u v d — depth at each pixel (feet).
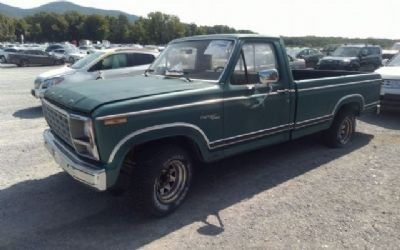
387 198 15.55
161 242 12.16
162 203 13.62
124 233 12.70
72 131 12.46
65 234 12.59
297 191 16.19
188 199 15.28
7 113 32.89
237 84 15.46
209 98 14.21
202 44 16.52
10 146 22.26
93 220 13.57
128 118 11.91
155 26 366.22
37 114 32.58
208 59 15.84
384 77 31.83
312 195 15.78
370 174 18.25
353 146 23.12
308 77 26.17
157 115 12.61
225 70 15.03
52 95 14.52
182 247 11.87
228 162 19.83
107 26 370.73
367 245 12.02
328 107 20.35
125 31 371.15
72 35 370.53
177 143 14.26
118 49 34.83
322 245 11.98
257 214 14.05
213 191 16.12
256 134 16.43
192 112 13.64
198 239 12.34
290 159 20.43
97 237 12.43
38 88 33.88
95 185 11.79
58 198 15.29
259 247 11.86
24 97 42.88
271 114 16.98
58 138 14.92
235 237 12.44
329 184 16.98
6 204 14.69
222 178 17.63
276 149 22.24
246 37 16.01
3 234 12.53
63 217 13.76
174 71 16.66
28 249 11.68
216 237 12.45
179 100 13.24
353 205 14.87
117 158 11.90
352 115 22.97
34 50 105.81
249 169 18.85
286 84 17.47
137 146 13.21
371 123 30.14
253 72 16.19
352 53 69.87
